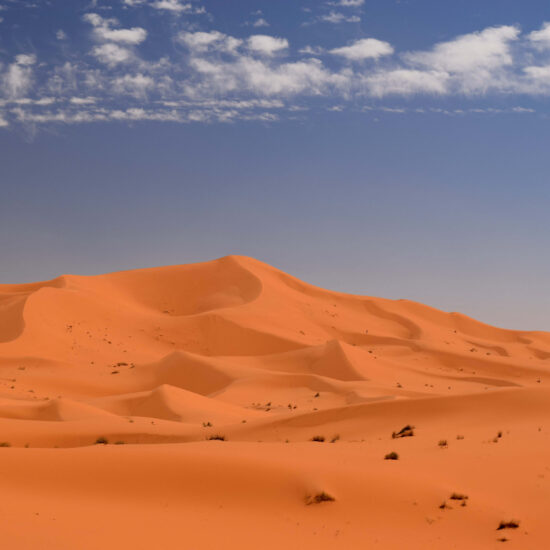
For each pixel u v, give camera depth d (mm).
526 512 19797
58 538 16500
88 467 22281
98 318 140250
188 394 71812
